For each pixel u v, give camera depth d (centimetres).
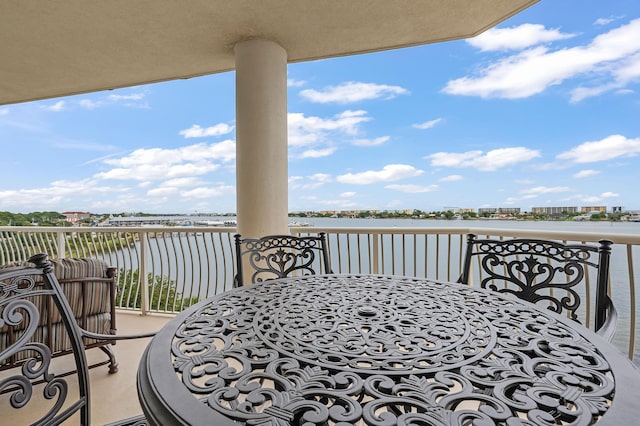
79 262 226
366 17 293
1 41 326
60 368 249
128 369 249
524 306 129
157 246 397
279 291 153
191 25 301
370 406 64
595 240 204
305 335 101
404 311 124
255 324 110
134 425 133
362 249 321
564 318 115
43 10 276
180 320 113
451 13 289
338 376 76
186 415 62
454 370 79
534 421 59
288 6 276
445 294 147
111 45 335
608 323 118
